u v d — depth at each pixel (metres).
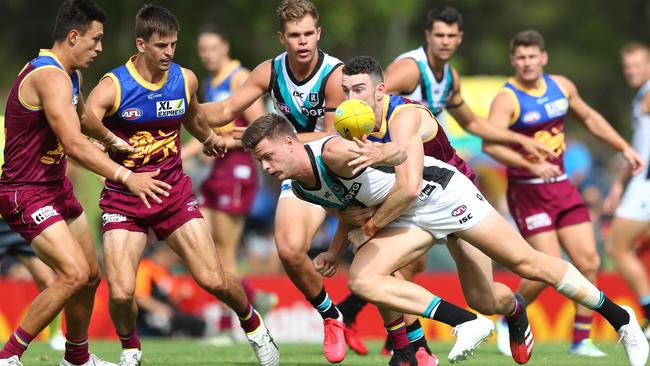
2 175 25.34
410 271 30.72
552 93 34.81
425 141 25.97
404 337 25.86
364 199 23.58
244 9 75.69
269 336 26.69
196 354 32.47
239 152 39.78
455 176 24.53
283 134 22.73
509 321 26.78
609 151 104.62
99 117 25.81
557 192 34.09
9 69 97.88
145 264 45.53
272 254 57.88
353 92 24.27
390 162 22.52
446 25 31.11
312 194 23.69
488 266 26.00
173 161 26.75
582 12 122.88
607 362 29.17
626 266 38.84
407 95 31.64
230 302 26.23
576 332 32.81
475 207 24.34
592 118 35.97
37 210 24.81
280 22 27.61
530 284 33.25
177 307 45.88
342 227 24.77
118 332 26.45
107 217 26.27
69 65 25.08
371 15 78.56
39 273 34.75
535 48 34.31
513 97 34.69
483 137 33.69
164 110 26.39
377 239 24.30
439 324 43.94
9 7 98.50
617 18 121.75
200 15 76.19
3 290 44.38
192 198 26.75
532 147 33.53
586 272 34.03
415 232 24.33
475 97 55.69
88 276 24.75
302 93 28.28
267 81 28.72
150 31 25.56
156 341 41.81
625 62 39.75
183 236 26.19
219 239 39.97
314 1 75.38
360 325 44.38
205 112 28.64
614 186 39.88
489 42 118.94
